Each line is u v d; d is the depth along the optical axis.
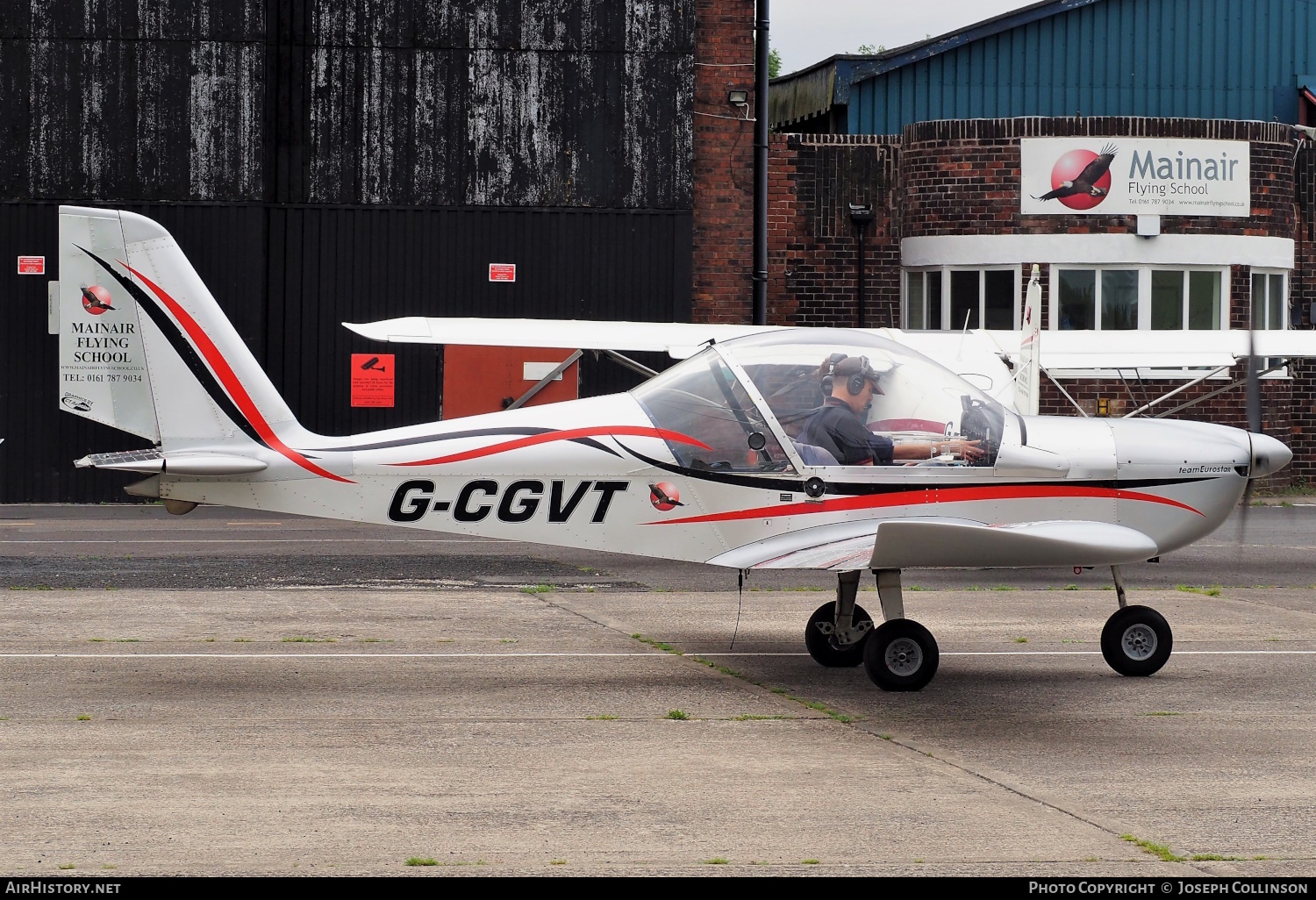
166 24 39.12
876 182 45.91
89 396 15.82
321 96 39.97
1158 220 42.91
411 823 10.54
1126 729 13.91
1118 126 42.75
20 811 10.71
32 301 39.00
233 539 30.33
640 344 30.20
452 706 14.70
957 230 43.94
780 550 15.77
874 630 15.91
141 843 9.98
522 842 10.09
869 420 16.30
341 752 12.69
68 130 39.06
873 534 15.79
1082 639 19.19
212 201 39.44
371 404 40.19
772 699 15.24
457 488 16.14
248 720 13.94
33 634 18.64
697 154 41.94
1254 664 17.50
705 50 41.81
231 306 39.56
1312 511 39.09
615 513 16.25
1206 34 52.06
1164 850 10.01
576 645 18.42
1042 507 16.42
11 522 33.97
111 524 33.72
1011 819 10.73
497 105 40.47
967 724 14.11
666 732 13.58
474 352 40.38
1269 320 44.88
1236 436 17.06
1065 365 32.84
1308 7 52.44
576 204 40.78
